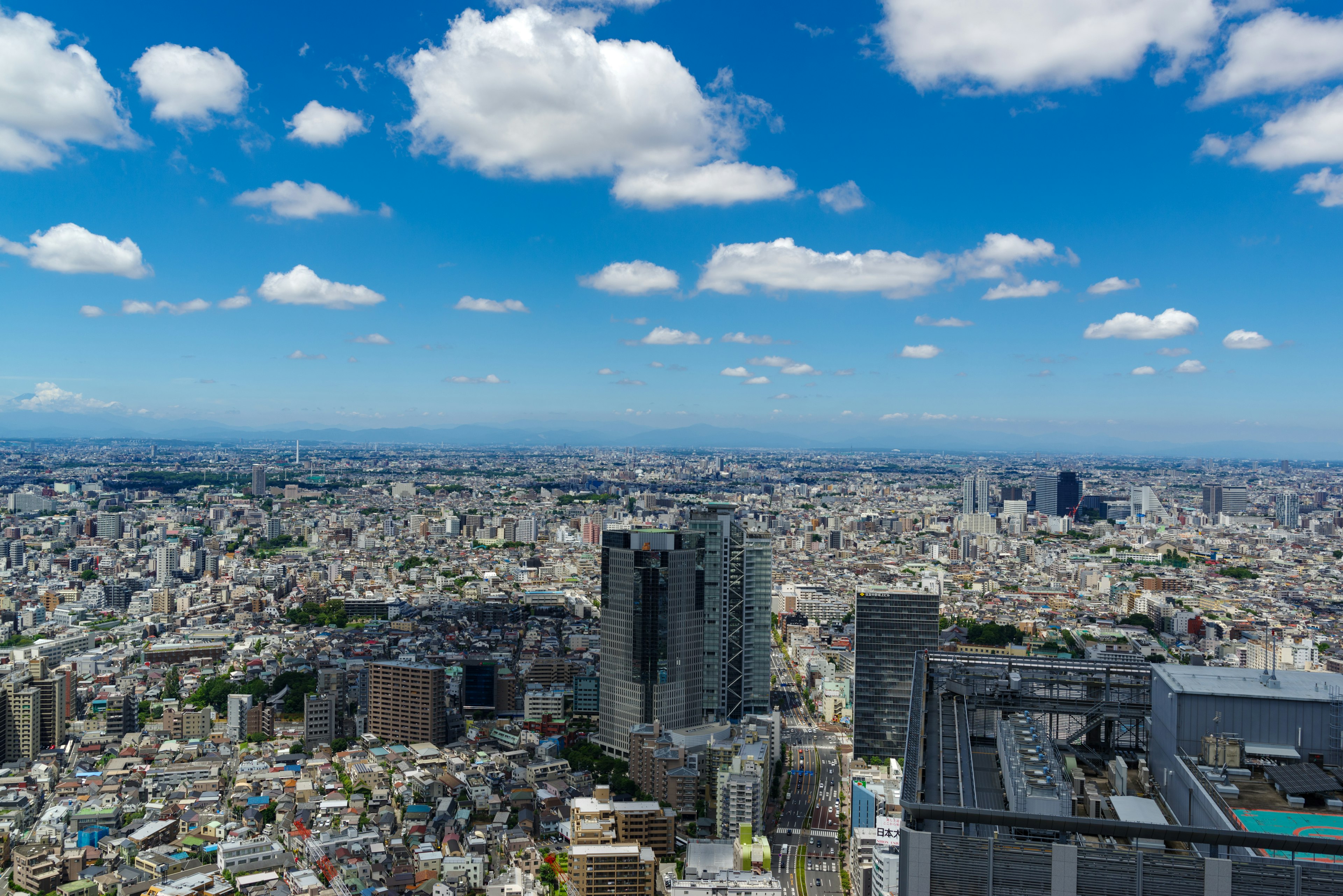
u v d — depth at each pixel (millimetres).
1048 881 141875
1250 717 185125
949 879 145000
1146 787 197250
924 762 195375
